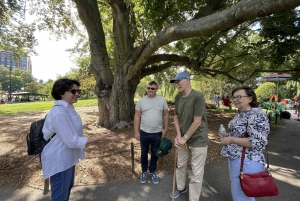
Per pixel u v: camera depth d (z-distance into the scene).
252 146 1.86
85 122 8.34
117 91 6.94
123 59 6.82
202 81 19.66
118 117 7.05
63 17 10.38
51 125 1.91
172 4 6.42
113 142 5.36
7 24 9.42
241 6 2.32
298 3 1.82
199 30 3.08
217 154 4.61
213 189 3.16
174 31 3.56
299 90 20.31
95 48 7.13
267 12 2.07
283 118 10.96
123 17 6.42
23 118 9.92
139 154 4.46
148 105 3.25
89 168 3.80
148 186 3.24
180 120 2.77
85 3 6.72
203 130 2.59
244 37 8.88
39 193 3.03
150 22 6.80
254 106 2.07
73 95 2.07
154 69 8.27
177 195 2.94
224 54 10.09
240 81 10.20
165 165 3.97
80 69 17.72
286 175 3.66
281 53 6.28
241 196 1.97
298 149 5.21
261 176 1.84
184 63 8.01
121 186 3.24
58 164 1.95
